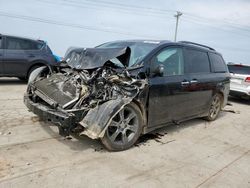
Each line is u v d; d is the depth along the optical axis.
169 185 3.06
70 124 3.42
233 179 3.37
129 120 3.92
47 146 3.81
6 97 6.81
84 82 3.91
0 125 4.53
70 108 3.62
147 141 4.43
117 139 3.90
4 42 8.56
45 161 3.35
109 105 3.61
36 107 3.87
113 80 3.82
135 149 4.02
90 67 4.08
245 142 4.94
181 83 4.68
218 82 5.96
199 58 5.44
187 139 4.77
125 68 3.99
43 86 4.32
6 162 3.22
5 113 5.27
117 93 3.79
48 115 3.59
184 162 3.74
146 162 3.60
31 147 3.73
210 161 3.87
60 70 4.89
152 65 4.18
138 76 3.92
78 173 3.12
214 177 3.37
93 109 3.62
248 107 8.91
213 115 6.25
